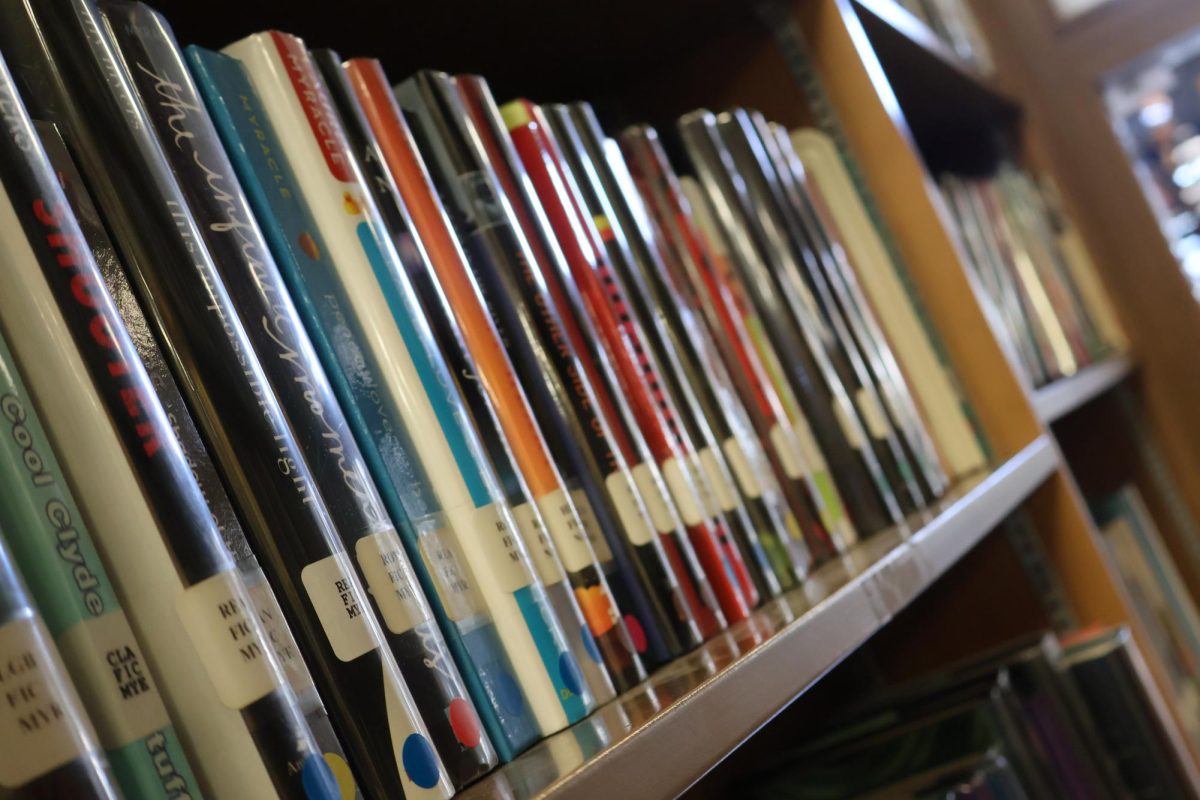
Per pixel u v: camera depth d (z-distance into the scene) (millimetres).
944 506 848
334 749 366
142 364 360
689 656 569
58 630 318
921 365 1052
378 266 487
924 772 786
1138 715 1011
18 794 279
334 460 421
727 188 865
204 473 372
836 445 840
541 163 662
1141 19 1799
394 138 551
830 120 1061
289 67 496
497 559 477
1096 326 1768
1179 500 1807
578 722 478
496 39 865
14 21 398
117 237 389
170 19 638
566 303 613
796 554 734
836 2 1045
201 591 340
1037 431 1070
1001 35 1834
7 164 346
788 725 1122
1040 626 1139
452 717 419
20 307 338
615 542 571
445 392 486
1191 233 1967
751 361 788
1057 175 1801
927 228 1047
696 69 1095
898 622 1209
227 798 333
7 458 323
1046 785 844
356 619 397
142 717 321
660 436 641
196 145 427
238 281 417
